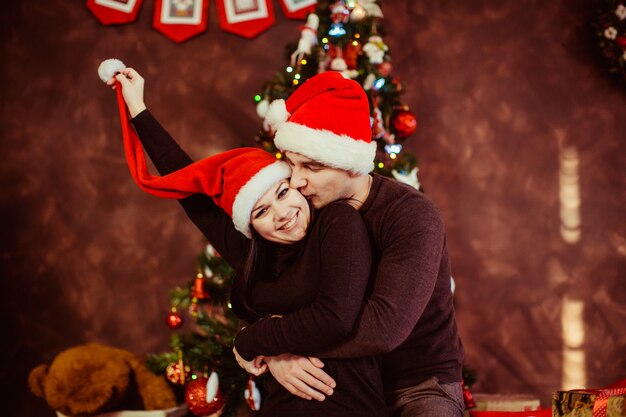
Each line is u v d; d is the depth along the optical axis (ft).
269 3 10.89
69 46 11.07
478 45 10.79
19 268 11.02
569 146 10.64
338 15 8.46
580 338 10.55
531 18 10.73
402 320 4.73
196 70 11.01
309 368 4.97
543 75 10.70
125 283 10.98
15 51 11.09
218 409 8.39
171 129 10.99
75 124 11.02
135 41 11.03
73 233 11.01
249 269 5.34
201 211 5.96
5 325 10.96
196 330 10.85
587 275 10.57
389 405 5.36
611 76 10.57
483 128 10.76
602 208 10.59
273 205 5.10
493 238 10.71
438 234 5.05
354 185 5.25
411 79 10.84
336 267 4.73
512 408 8.83
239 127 10.91
